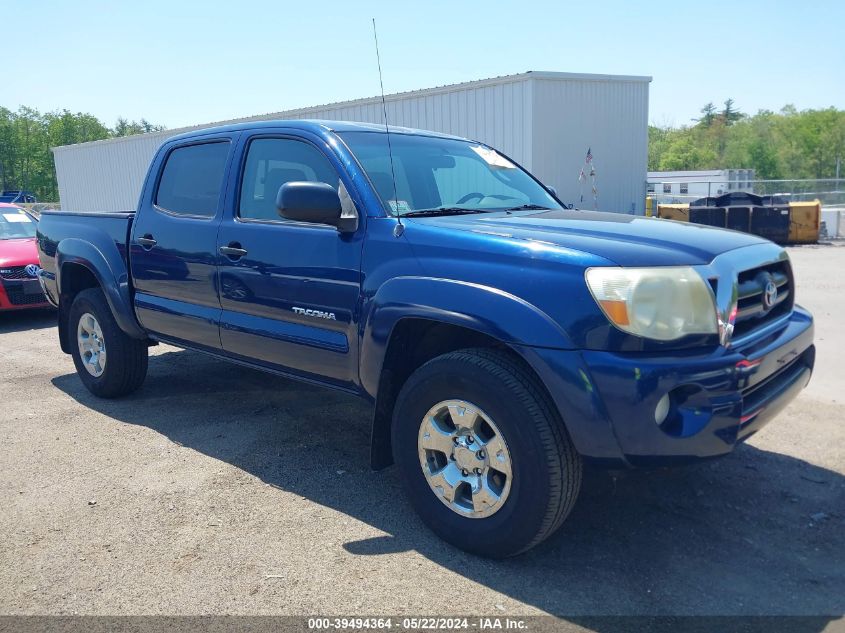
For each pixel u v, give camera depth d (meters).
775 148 95.06
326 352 3.65
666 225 3.47
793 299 3.66
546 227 3.24
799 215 18.39
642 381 2.67
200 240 4.33
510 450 2.88
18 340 8.00
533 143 16.59
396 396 3.49
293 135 4.01
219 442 4.51
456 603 2.74
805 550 3.15
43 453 4.33
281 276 3.82
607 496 3.67
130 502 3.64
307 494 3.74
